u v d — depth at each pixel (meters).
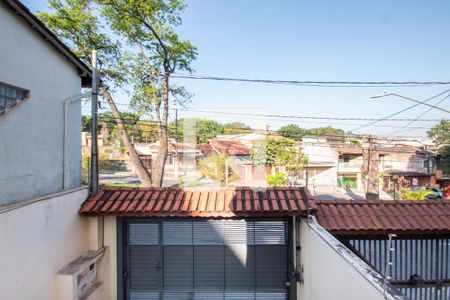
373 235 4.51
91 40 13.31
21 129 3.56
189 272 4.92
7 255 2.89
